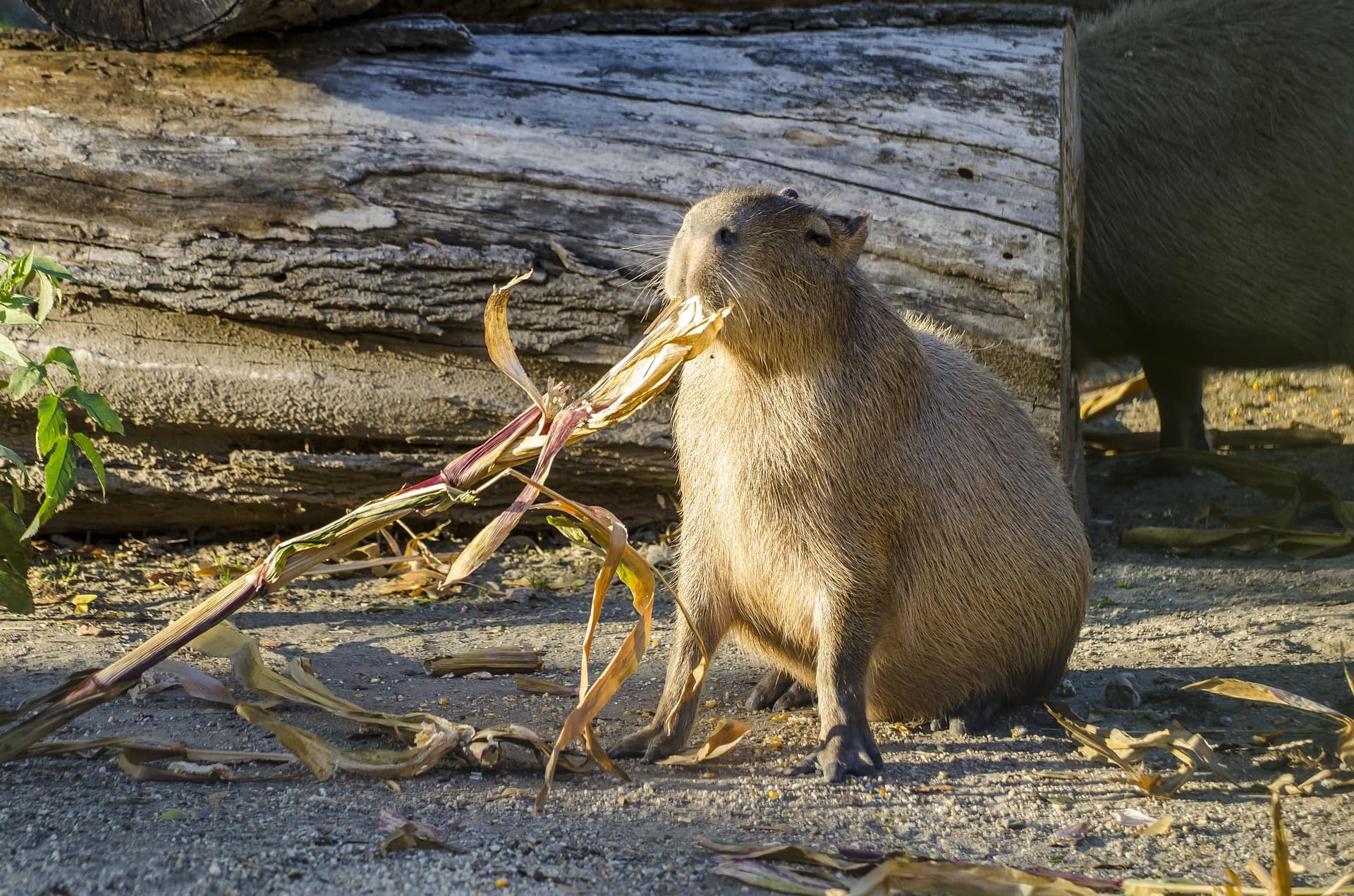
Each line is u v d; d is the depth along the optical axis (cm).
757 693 1184
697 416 1056
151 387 1519
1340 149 1791
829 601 1023
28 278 1142
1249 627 1389
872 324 1028
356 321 1503
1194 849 858
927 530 1045
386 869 757
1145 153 1844
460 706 1111
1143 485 1998
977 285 1534
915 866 775
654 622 1402
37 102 1526
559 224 1518
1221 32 1886
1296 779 991
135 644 1233
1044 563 1102
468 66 1600
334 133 1526
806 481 1008
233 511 1633
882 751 1060
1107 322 1925
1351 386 2553
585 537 957
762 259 962
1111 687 1171
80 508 1605
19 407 1528
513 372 920
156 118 1523
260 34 1591
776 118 1581
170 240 1487
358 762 912
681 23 1684
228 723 1016
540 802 860
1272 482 1852
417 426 1559
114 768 904
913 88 1605
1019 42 1656
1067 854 845
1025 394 1548
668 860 803
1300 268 1827
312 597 1481
